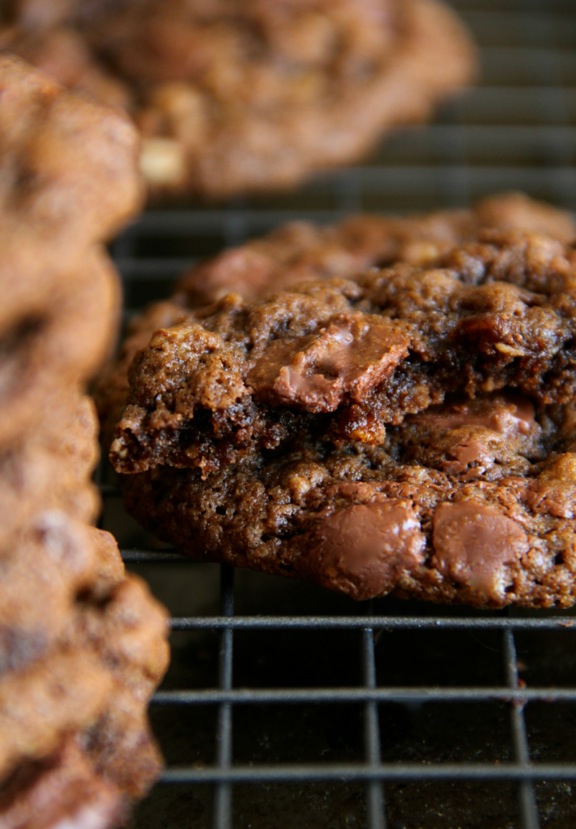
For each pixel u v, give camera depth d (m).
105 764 0.17
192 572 0.22
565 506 0.18
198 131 0.25
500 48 0.32
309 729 0.20
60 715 0.16
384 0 0.28
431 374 0.19
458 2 0.33
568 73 0.32
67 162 0.17
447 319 0.19
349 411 0.19
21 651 0.16
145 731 0.17
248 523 0.19
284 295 0.19
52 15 0.26
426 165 0.29
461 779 0.17
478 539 0.18
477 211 0.23
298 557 0.19
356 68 0.27
